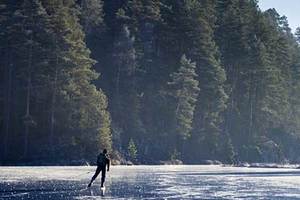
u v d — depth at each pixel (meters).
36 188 88.44
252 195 85.56
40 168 165.25
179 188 95.50
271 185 109.31
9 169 153.50
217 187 100.25
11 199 71.56
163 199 76.00
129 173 143.88
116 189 90.69
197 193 86.62
